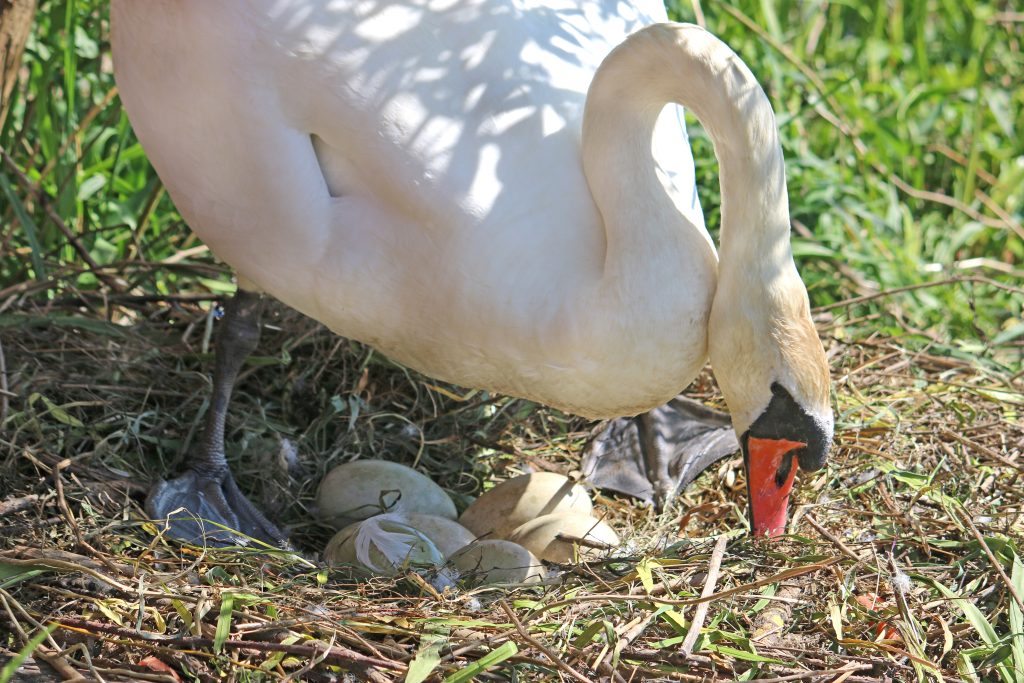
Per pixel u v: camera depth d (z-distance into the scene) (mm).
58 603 2992
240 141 3146
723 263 3053
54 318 4059
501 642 2887
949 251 5582
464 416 4145
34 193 4457
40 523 3217
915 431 3973
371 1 3094
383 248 3156
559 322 3049
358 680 2822
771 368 3049
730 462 4047
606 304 3014
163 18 3135
